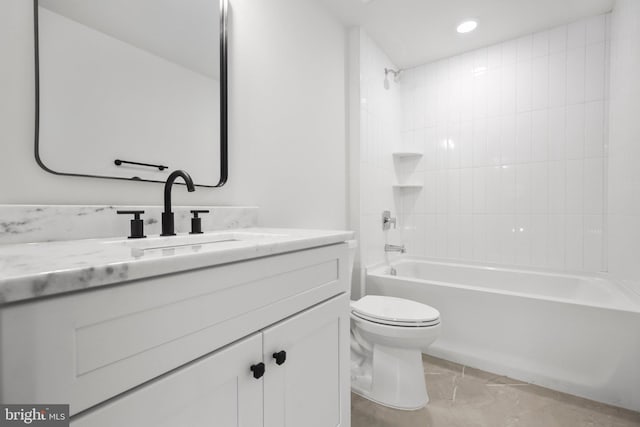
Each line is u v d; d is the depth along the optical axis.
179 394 0.50
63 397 0.37
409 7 1.98
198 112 1.19
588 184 2.09
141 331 0.44
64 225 0.81
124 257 0.46
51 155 0.82
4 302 0.32
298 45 1.73
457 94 2.59
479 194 2.49
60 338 0.37
